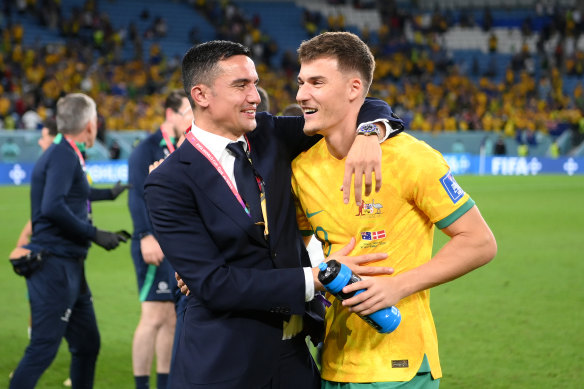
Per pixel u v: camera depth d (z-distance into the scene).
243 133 2.78
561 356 5.52
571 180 25.06
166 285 4.61
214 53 2.64
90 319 4.41
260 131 2.91
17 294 7.91
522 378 5.03
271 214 2.71
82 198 4.34
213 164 2.68
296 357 2.79
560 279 8.40
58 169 4.09
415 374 2.71
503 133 30.92
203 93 2.68
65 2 34.31
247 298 2.54
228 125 2.70
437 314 6.84
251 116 2.71
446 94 36.16
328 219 2.78
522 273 8.77
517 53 39.47
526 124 32.69
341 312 2.79
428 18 42.78
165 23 35.44
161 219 2.63
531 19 42.25
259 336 2.68
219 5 38.81
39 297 4.09
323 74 2.60
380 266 2.69
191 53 2.69
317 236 2.87
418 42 40.78
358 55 2.63
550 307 7.07
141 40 34.41
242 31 36.50
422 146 2.66
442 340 5.97
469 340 5.97
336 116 2.65
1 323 6.70
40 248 4.13
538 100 36.44
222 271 2.58
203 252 2.62
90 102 4.30
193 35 35.28
